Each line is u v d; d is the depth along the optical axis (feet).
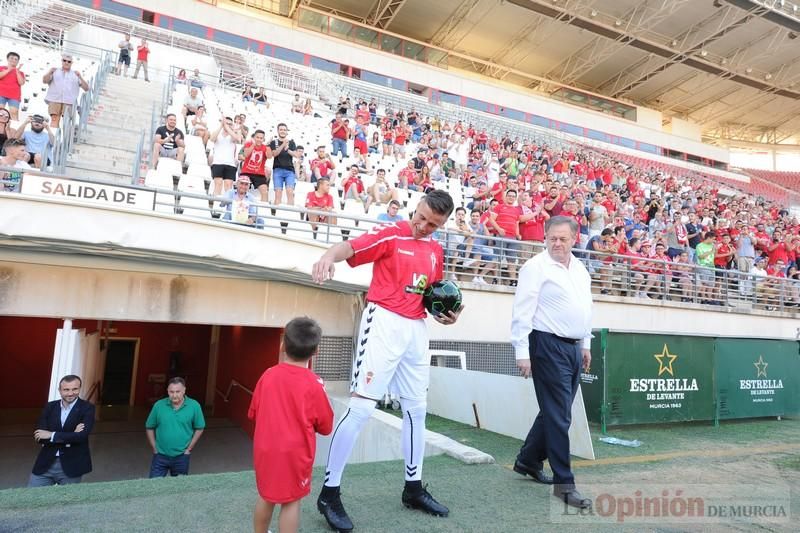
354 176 36.06
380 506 9.86
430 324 26.63
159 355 44.29
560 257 11.19
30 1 62.90
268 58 82.99
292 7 95.45
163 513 9.15
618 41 103.55
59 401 18.26
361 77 94.27
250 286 22.84
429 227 9.46
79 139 31.17
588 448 14.57
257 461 7.60
